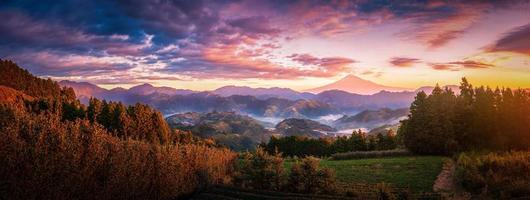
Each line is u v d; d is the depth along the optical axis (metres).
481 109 76.00
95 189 24.69
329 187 41.38
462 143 76.38
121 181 27.30
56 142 22.52
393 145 103.56
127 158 29.17
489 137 75.94
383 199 35.59
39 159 20.84
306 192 41.53
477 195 39.78
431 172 51.53
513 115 74.25
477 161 48.91
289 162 72.00
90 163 24.48
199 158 44.81
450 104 76.56
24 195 19.77
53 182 21.44
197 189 41.25
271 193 40.44
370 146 106.69
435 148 73.75
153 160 33.44
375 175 51.75
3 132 20.08
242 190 41.91
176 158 37.88
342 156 77.31
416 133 75.81
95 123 28.66
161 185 33.59
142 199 30.45
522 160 46.41
